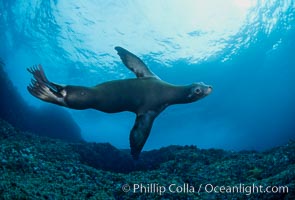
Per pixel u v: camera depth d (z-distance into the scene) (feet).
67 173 34.65
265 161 40.60
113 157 51.11
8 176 27.40
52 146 48.11
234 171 39.63
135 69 13.20
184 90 12.50
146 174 40.98
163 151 56.85
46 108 94.84
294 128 197.16
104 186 33.04
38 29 115.55
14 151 36.09
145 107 12.37
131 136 12.00
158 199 30.19
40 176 30.91
